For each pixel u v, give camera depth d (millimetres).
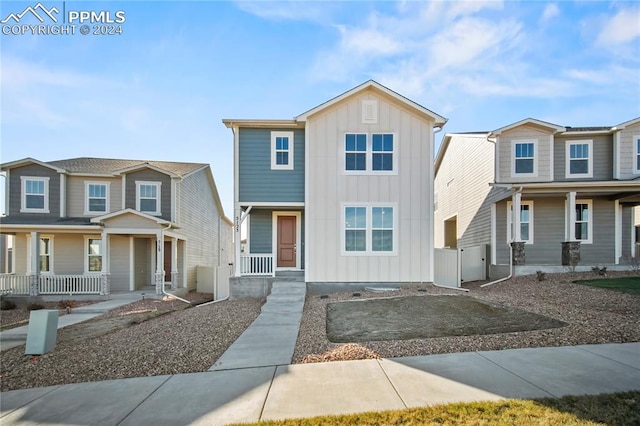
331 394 4051
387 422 3373
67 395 4328
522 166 13922
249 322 8086
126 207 16203
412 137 12109
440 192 22641
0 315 12461
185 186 18062
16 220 15242
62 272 16000
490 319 7164
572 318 6887
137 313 11133
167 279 18734
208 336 6887
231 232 31125
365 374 4625
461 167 18406
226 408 3809
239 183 12586
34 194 15930
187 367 5211
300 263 13484
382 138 12117
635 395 3762
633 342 5551
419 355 5312
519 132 14008
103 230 14789
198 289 19406
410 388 4133
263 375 4738
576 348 5352
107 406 3973
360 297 10383
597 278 11172
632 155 13531
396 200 11992
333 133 12117
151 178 16484
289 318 8078
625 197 13477
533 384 4109
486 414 3430
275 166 12648
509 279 12539
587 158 13922
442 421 3350
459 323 6980
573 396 3768
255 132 12734
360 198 11992
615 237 13844
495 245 14562
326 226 11938
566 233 13047
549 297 9070
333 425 3354
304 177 12586
